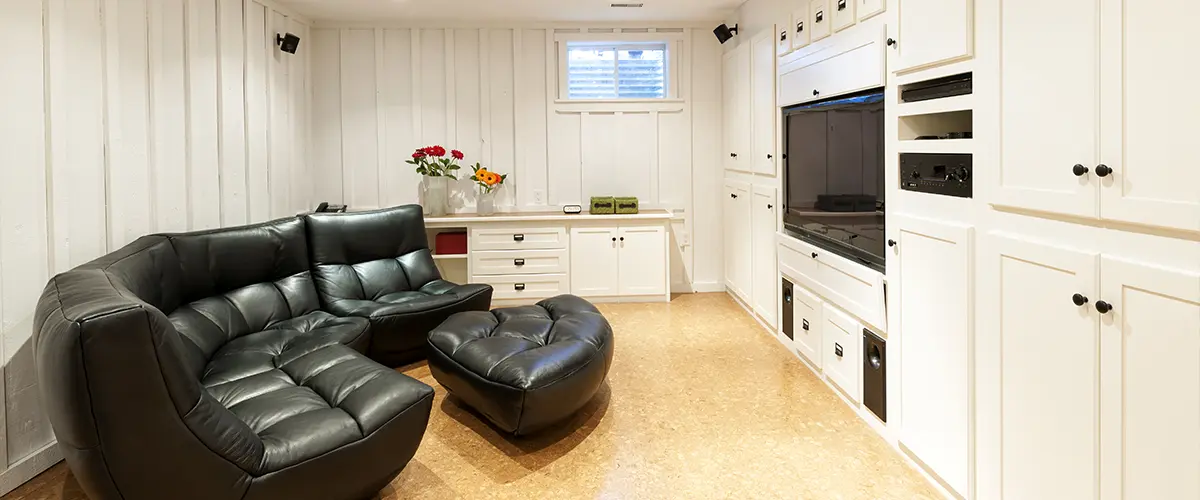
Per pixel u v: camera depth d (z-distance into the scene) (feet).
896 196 8.51
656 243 17.92
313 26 17.79
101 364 5.24
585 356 9.50
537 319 11.04
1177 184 4.50
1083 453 5.44
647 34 18.49
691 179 19.06
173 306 9.80
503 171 18.70
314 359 9.09
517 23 18.28
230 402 7.92
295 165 16.74
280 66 15.80
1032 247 5.94
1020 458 6.22
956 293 7.12
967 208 6.97
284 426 6.97
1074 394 5.52
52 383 5.27
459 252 17.94
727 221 18.29
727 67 17.74
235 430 6.23
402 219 14.58
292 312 11.93
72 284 6.66
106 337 5.25
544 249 17.66
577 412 10.34
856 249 10.03
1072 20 5.38
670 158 18.98
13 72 8.07
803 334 12.51
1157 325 4.71
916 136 8.39
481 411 9.48
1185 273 4.47
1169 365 4.63
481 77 18.37
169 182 11.39
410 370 12.66
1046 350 5.83
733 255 17.63
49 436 8.73
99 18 9.55
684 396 10.98
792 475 8.21
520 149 18.66
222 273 11.00
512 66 18.43
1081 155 5.33
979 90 6.68
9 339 8.09
